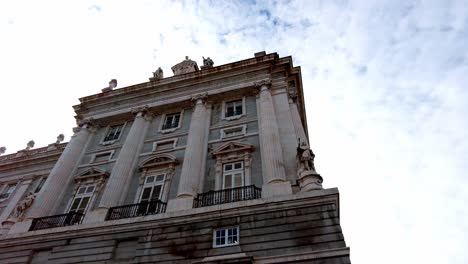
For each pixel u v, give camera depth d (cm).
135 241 1409
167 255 1289
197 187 1595
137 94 2412
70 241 1481
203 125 1977
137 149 2008
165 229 1386
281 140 1720
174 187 1691
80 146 2198
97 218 1568
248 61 2223
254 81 2131
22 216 1741
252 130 1856
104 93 2477
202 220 1366
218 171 1675
